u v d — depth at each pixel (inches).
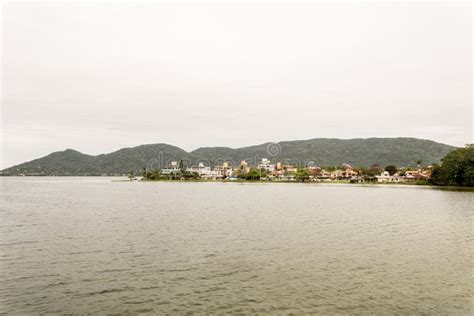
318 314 862.5
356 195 5049.2
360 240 1717.5
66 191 6422.2
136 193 5743.1
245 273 1176.2
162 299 956.6
